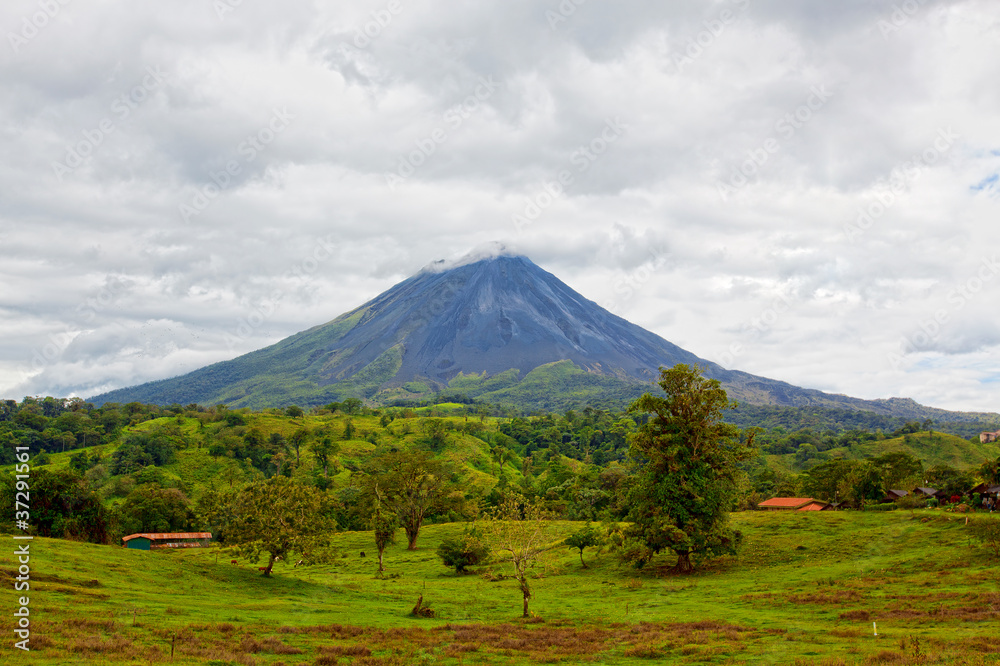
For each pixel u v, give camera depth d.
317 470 174.88
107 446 186.25
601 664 28.84
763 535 70.88
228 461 173.88
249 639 30.23
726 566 61.62
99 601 36.22
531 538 45.47
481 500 130.12
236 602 43.00
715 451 63.25
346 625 36.97
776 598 45.16
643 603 48.31
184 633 30.47
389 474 94.75
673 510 62.41
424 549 89.38
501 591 57.47
